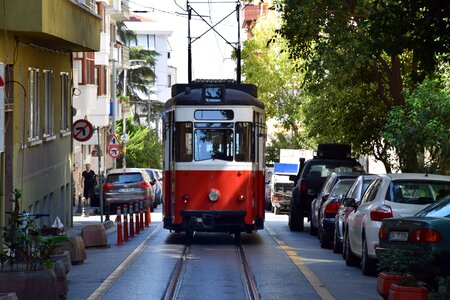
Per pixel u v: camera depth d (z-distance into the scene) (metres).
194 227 34.31
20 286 18.06
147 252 31.38
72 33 36.47
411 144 35.97
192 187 34.38
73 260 27.02
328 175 42.38
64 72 43.81
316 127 52.94
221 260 28.92
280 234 40.75
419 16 21.14
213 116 34.53
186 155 34.47
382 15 21.22
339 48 39.06
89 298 20.19
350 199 26.67
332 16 38.88
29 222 19.23
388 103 45.41
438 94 34.81
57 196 41.78
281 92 91.56
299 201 42.31
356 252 25.81
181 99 34.56
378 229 23.72
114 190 60.03
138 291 21.45
